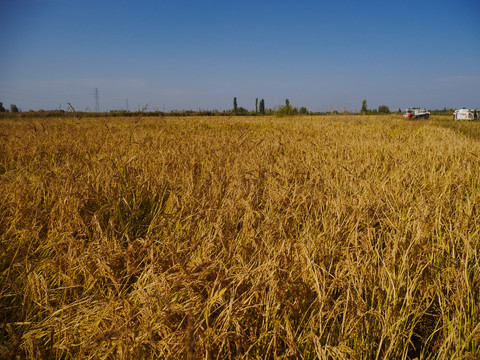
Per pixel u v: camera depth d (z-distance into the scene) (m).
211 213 3.10
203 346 1.73
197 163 5.41
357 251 2.46
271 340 1.77
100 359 1.65
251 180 4.12
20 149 6.37
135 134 8.38
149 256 2.33
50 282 2.41
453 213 3.49
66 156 6.09
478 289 2.31
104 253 2.43
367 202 3.36
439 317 2.25
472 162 6.22
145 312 1.76
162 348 1.63
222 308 2.01
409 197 3.73
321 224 3.17
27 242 2.75
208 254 2.42
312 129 14.12
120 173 4.13
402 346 2.02
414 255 2.53
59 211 3.06
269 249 2.44
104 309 1.95
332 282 2.17
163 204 3.93
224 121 17.30
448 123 22.41
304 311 2.10
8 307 2.16
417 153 7.11
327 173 4.87
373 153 7.39
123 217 3.49
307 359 1.81
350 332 1.86
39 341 1.93
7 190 3.62
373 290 2.12
